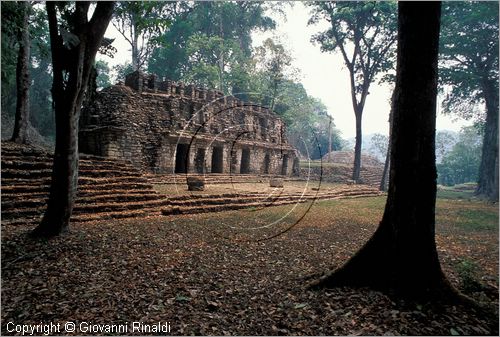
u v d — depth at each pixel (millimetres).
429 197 4438
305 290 4723
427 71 4375
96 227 8648
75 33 6895
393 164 4645
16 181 10266
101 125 20797
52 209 7379
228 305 4312
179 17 40719
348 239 8766
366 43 32406
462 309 4000
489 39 27203
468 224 12023
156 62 40469
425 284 4266
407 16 4426
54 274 5246
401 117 4531
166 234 8312
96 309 4102
